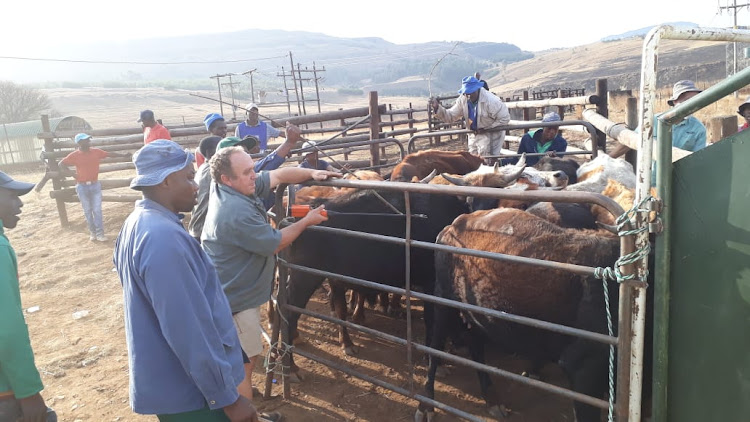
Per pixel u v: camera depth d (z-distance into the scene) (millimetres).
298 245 4633
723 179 2330
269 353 4602
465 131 9000
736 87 2168
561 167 6188
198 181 4750
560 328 2943
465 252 3283
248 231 3498
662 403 2662
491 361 5059
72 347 5812
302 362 5215
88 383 5059
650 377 3104
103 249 9344
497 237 3627
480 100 8039
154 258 2406
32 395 2674
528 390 4570
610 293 3084
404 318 6129
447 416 4270
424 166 6379
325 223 4684
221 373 2469
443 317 4191
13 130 26922
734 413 2465
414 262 5066
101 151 9656
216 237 3578
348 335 5340
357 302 6016
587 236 3270
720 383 2480
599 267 2910
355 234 3951
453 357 3555
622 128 6656
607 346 3096
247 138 5137
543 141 8180
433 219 5043
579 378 3277
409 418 4258
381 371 4973
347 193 4902
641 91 2455
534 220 3568
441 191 3307
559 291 3266
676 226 2504
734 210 2316
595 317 3129
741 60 23219
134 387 2553
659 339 2604
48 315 6738
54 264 8695
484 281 3684
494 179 4871
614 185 4289
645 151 2469
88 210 9656
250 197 3633
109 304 6957
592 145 7672
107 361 5480
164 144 2713
